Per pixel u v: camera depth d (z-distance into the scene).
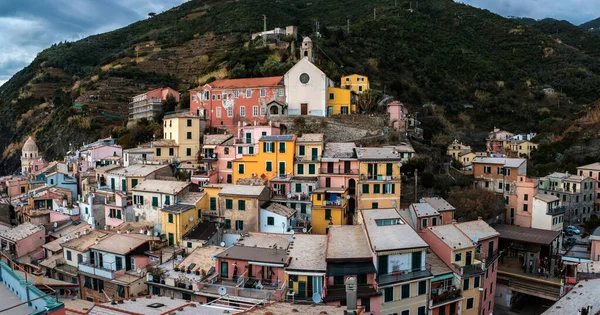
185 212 62.88
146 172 78.19
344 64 147.62
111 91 181.00
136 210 69.88
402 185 84.19
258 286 47.41
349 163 74.50
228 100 109.88
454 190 89.00
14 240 67.94
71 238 65.31
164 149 91.44
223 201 66.69
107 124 160.50
